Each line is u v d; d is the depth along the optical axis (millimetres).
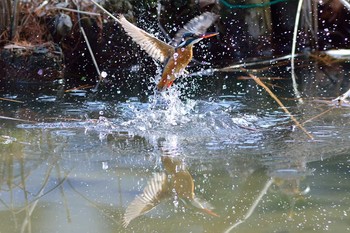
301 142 6379
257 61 10898
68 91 9148
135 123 7359
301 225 4273
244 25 11516
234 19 11516
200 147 6355
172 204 4785
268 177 5324
